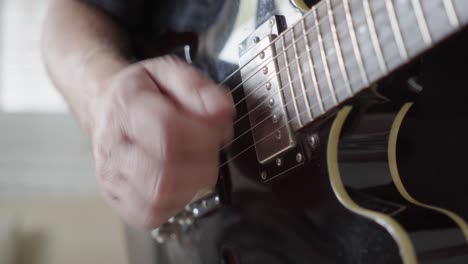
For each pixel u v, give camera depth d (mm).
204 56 463
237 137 416
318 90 338
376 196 343
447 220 313
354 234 335
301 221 373
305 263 372
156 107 356
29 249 872
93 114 459
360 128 346
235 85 417
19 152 947
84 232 899
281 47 367
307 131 360
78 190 944
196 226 493
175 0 501
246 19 419
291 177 377
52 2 611
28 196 922
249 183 414
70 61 524
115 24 569
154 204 386
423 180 350
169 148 356
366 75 305
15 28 1009
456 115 343
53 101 1005
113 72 470
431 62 331
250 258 430
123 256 889
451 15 258
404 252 303
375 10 293
